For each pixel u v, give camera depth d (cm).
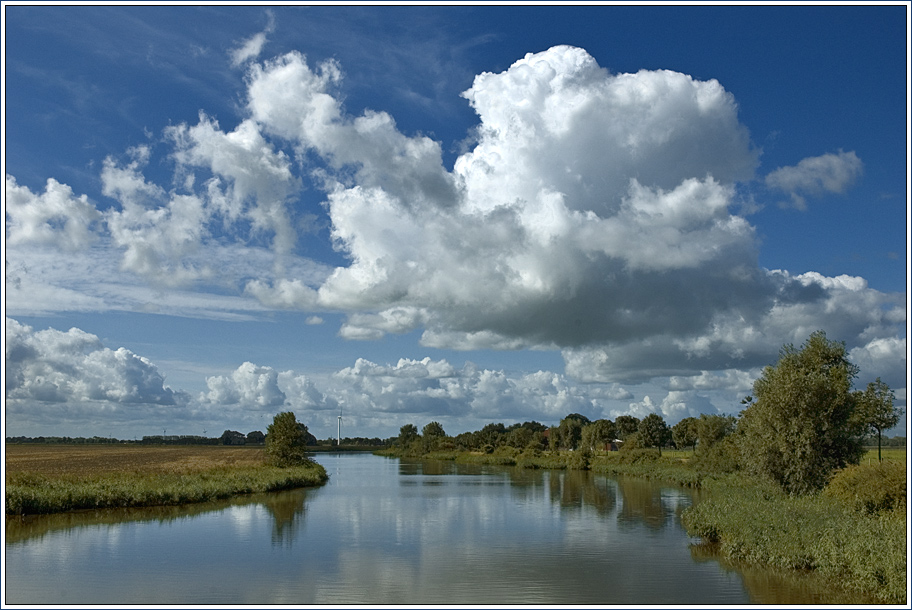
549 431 14450
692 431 8981
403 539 2709
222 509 3756
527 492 5147
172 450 14888
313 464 7806
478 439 15438
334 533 2861
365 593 1809
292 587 1878
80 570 2086
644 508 3941
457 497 4694
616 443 13688
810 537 1991
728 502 2773
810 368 3706
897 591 1616
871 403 3616
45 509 3394
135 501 3759
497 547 2519
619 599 1725
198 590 1839
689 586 1856
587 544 2583
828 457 3494
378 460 14338
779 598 1697
